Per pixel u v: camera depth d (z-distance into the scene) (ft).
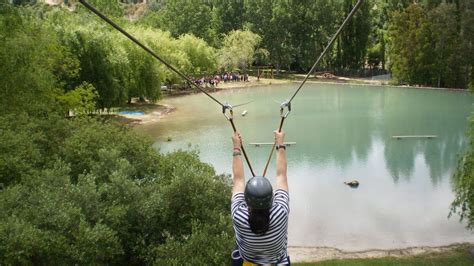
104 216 40.98
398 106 178.70
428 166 97.91
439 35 226.38
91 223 40.70
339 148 114.21
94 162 51.06
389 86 242.17
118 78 145.18
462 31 221.46
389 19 280.92
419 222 69.56
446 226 68.03
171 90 223.71
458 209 73.31
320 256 59.67
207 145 118.83
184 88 229.66
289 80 277.23
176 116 161.27
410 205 75.97
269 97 208.33
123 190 44.24
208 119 154.71
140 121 150.61
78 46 132.87
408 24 236.63
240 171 13.34
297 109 174.70
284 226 11.56
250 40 269.64
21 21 74.59
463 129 134.00
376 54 321.11
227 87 242.17
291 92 226.38
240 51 265.54
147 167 53.88
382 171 94.63
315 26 301.22
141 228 44.21
